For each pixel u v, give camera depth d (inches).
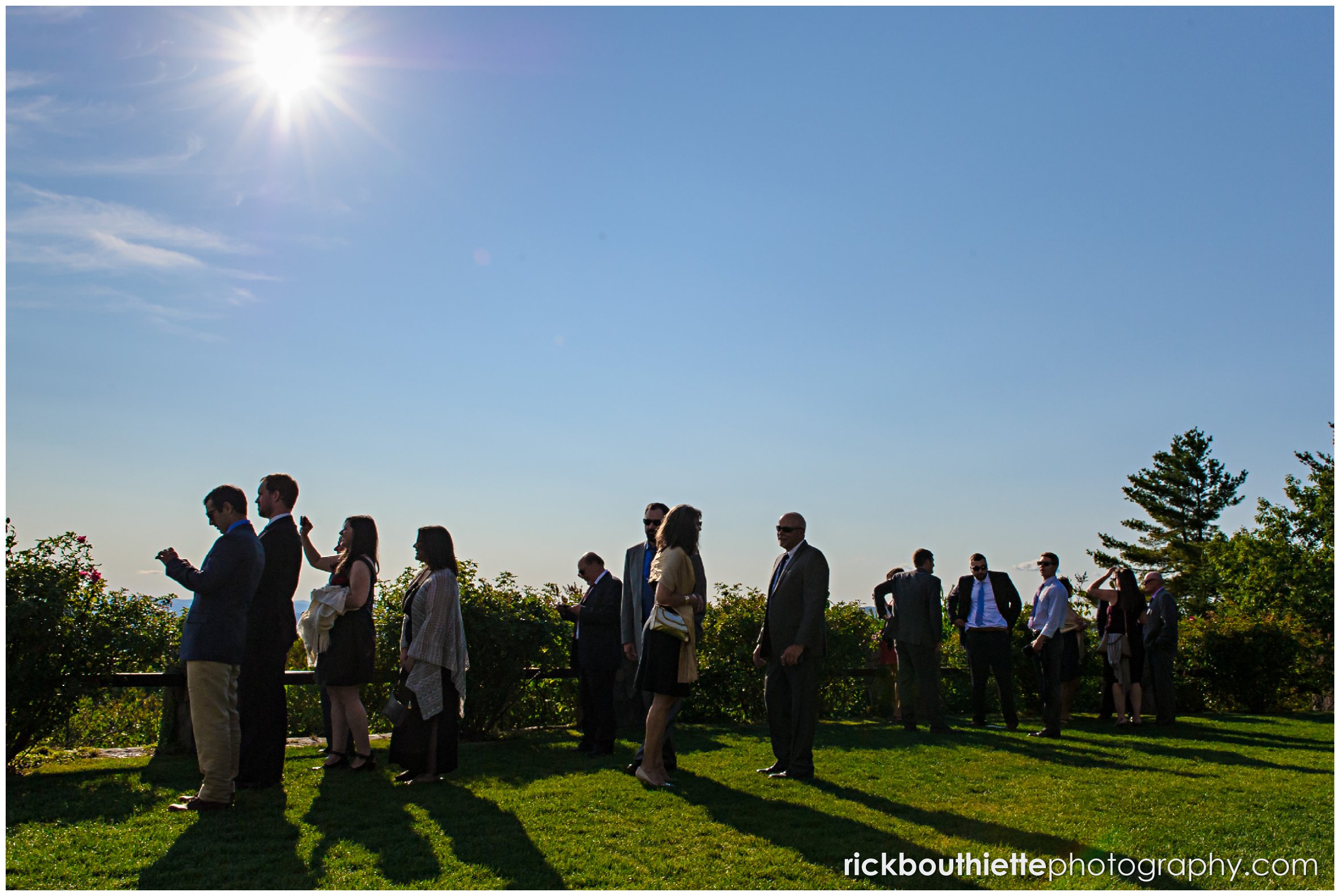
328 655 272.1
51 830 200.8
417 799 233.1
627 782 259.0
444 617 262.8
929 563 406.6
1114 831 206.8
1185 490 1916.8
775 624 278.4
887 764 296.4
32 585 271.0
